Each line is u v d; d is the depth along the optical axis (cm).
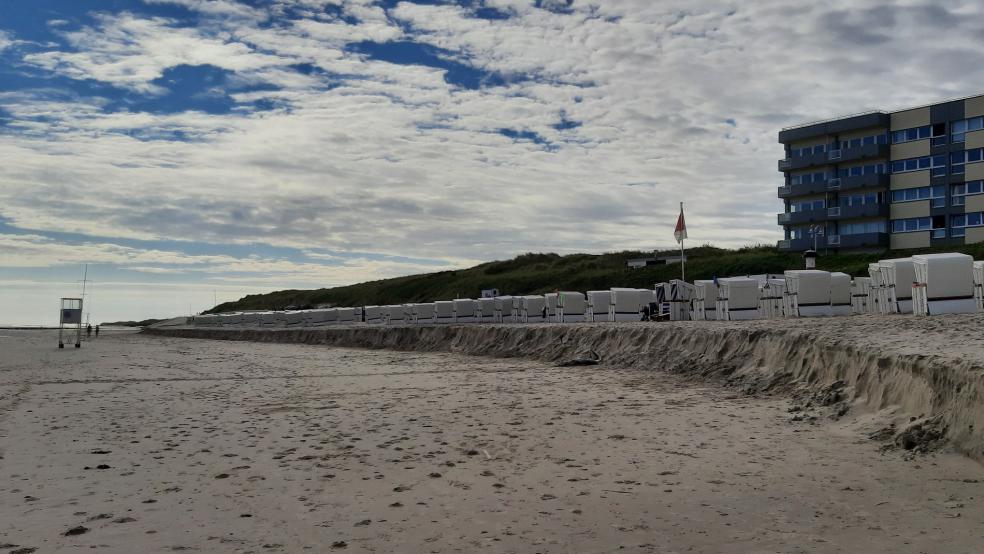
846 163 6719
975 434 800
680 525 621
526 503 708
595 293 3691
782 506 671
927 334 1309
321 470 871
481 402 1495
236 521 657
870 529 592
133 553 566
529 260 10062
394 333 4500
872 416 1035
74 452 1003
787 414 1203
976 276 1989
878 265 2317
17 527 641
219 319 10662
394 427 1191
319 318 7456
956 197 5988
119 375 2458
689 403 1390
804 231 6988
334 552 568
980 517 609
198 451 1002
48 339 7706
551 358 2694
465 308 4866
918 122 6228
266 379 2227
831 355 1362
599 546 570
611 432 1098
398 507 700
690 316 3175
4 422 1309
